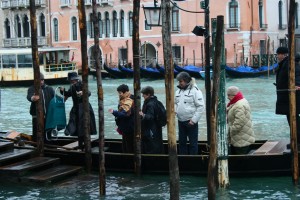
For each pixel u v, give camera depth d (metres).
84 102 8.28
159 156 8.26
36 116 8.79
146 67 38.31
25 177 7.88
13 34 48.06
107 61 44.56
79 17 7.96
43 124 8.82
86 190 7.63
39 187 7.79
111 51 44.56
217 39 6.44
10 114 19.45
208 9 7.92
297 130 8.17
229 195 7.28
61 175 8.08
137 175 8.29
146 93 8.38
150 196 7.32
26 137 9.84
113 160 8.55
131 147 8.76
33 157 8.67
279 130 14.23
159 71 36.22
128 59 41.31
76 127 8.87
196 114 8.14
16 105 23.11
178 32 41.12
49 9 46.78
